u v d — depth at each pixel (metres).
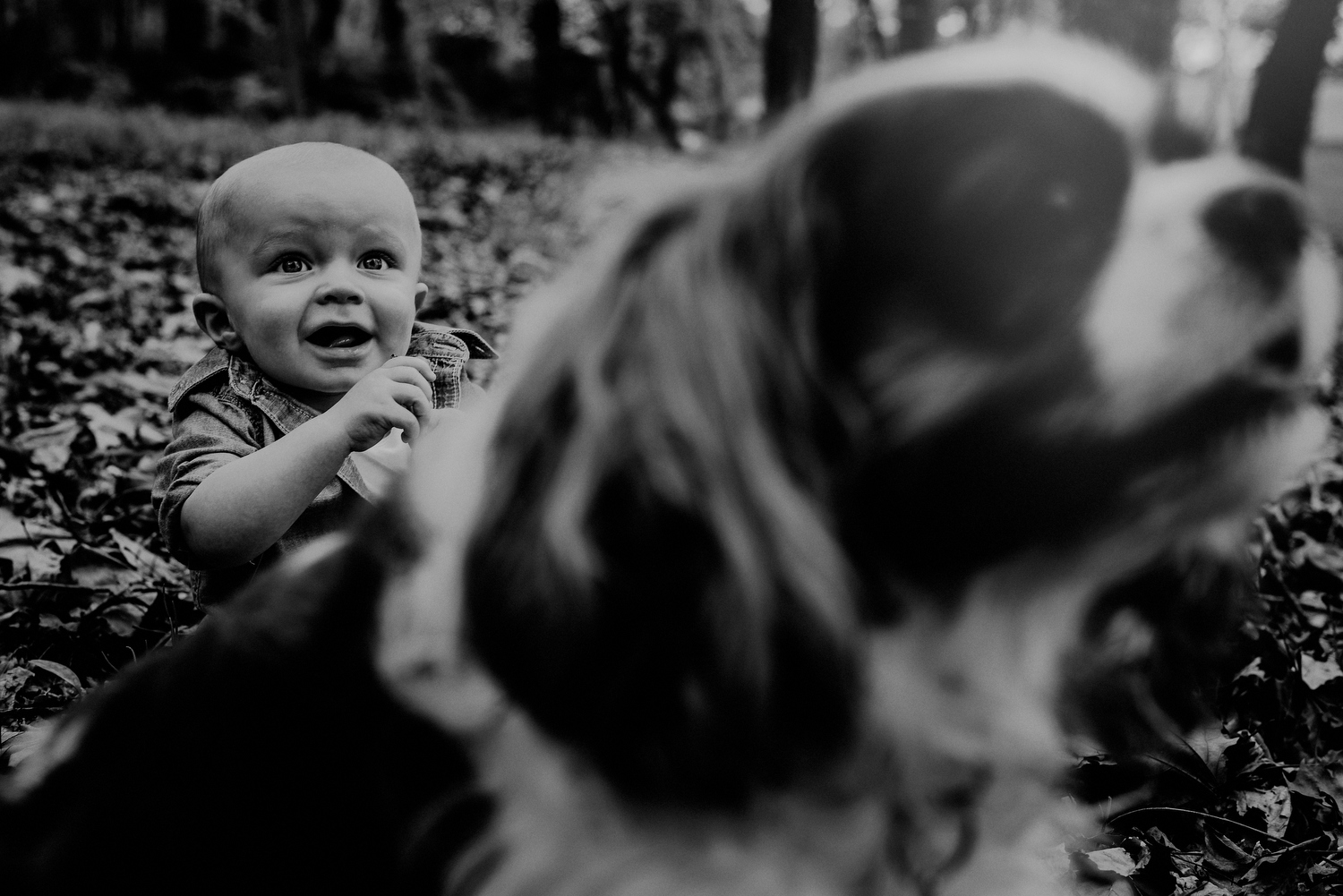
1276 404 0.77
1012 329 0.71
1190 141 0.81
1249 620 2.90
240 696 0.92
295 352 1.87
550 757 0.83
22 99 23.81
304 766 0.91
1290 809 2.50
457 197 13.55
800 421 0.73
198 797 0.92
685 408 0.74
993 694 0.86
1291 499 4.22
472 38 32.41
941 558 0.76
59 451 3.81
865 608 0.76
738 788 0.79
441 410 1.82
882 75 0.78
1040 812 0.99
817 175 0.74
